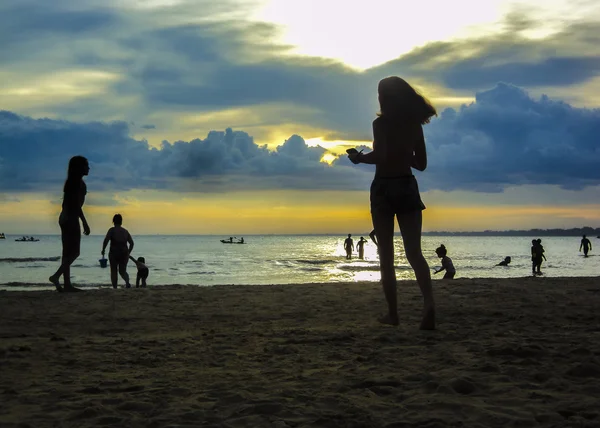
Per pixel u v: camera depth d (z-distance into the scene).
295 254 70.19
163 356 4.60
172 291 9.94
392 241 5.93
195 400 3.32
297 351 4.71
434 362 4.18
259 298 8.77
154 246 117.00
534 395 3.28
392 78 5.81
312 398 3.31
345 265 43.62
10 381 3.83
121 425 2.90
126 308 7.73
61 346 5.04
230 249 94.88
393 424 2.83
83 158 10.67
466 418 2.93
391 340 5.09
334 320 6.59
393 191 5.75
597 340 4.93
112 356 4.62
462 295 8.74
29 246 107.19
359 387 3.56
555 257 58.53
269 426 2.84
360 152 5.87
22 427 2.87
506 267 40.16
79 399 3.39
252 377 3.87
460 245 129.75
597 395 3.27
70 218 10.39
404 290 9.70
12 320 6.74
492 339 5.09
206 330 6.02
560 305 7.57
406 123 5.75
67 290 10.42
